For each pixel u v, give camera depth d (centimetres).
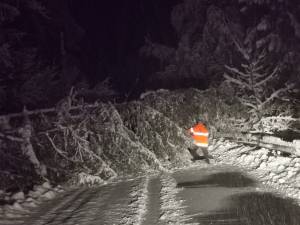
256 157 1068
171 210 721
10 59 1669
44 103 1798
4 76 1723
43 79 1864
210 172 1025
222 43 2542
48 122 1113
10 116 1085
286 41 2428
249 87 1448
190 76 2622
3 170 1030
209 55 2586
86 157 1107
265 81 1447
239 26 2625
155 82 2866
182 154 1209
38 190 960
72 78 2580
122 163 1148
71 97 1196
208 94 1437
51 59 2645
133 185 977
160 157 1221
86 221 694
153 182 985
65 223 690
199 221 648
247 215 657
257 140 1270
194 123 1373
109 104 1192
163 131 1225
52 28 2689
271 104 1472
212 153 1269
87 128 1161
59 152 1067
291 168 898
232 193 799
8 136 1012
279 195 758
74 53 3397
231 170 1020
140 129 1220
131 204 780
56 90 1934
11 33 1839
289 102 1459
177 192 849
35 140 1080
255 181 881
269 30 2464
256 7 2569
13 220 731
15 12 1733
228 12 2695
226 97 1474
